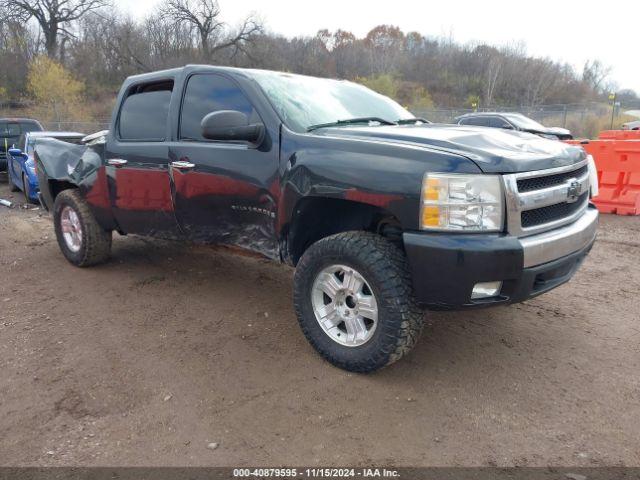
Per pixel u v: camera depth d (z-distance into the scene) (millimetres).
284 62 51469
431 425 2775
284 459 2518
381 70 53656
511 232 2863
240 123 3467
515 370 3354
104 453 2561
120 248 6219
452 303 2887
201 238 4160
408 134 3293
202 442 2637
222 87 3977
